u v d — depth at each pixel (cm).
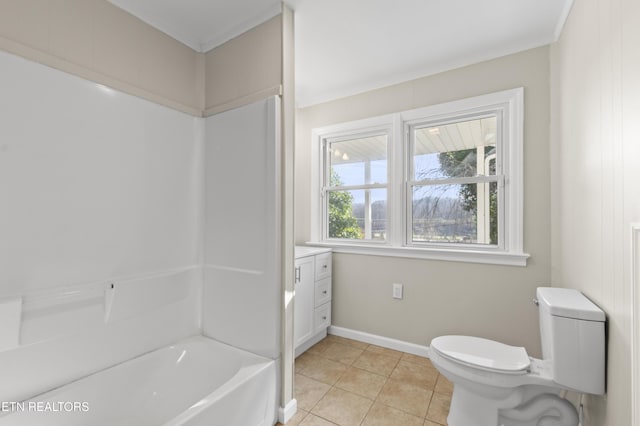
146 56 175
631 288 92
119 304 159
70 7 143
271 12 173
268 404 159
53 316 135
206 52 207
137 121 170
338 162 301
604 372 117
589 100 134
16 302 121
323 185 307
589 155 135
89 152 149
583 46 142
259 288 174
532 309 204
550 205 199
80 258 146
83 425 137
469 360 142
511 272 211
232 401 136
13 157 125
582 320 121
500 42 207
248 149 180
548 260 199
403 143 257
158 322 179
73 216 143
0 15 121
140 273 171
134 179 168
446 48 214
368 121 271
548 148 200
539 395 136
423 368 222
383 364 228
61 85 139
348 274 279
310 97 299
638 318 88
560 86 191
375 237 279
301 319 240
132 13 169
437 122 248
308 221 306
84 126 147
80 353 144
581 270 149
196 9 173
